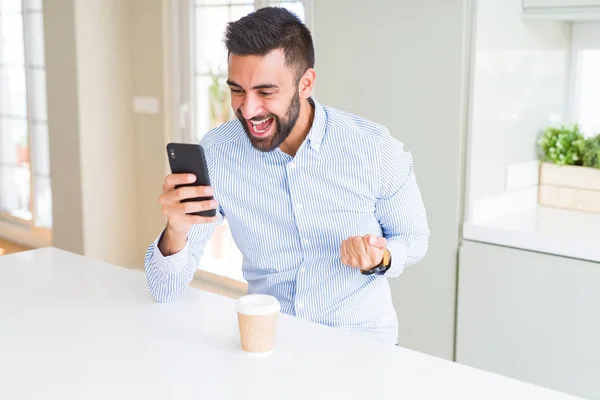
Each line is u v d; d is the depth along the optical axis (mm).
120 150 4320
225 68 3900
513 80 2662
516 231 2395
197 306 1612
